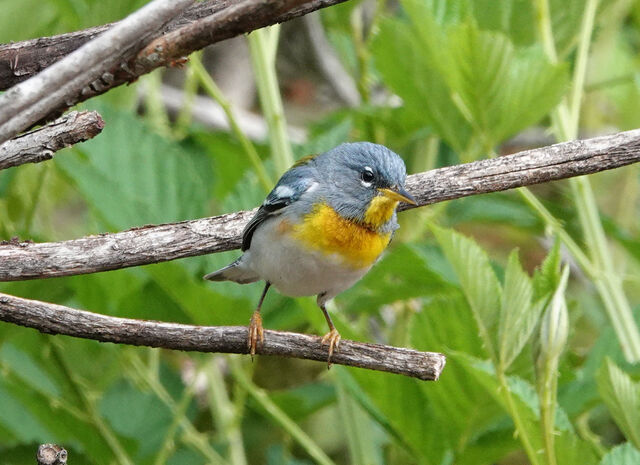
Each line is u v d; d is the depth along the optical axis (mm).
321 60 18125
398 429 10078
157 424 12125
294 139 17078
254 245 9586
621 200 16703
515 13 12016
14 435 12156
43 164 11641
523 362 9375
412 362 7801
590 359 11031
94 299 11305
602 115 18203
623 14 16484
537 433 8523
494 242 16984
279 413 11148
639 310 11641
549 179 8117
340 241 9438
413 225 13891
